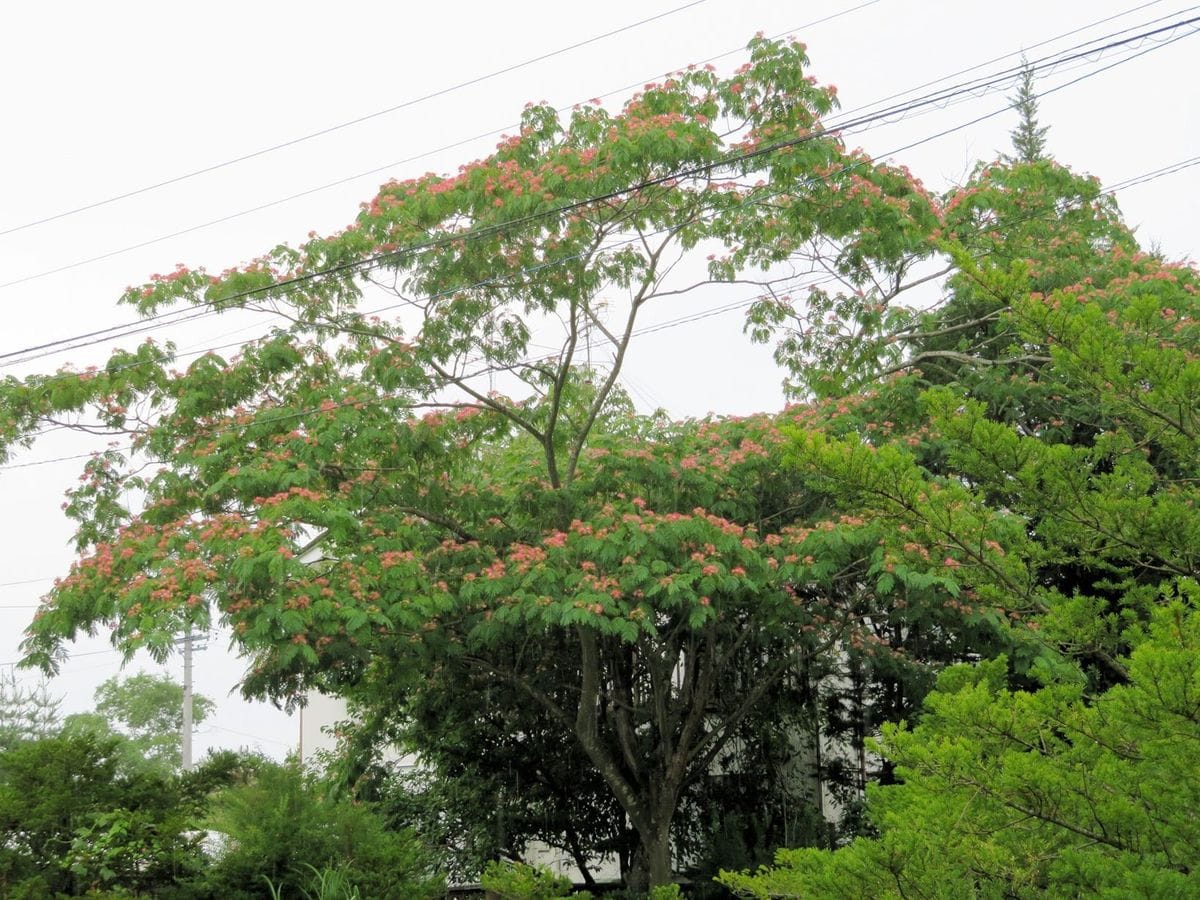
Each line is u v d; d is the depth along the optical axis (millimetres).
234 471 12164
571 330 13477
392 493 13141
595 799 17156
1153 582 9922
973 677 8234
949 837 6184
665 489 13234
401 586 12055
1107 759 6266
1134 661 5453
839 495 8062
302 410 12859
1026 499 7828
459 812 17047
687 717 15977
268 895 10945
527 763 16938
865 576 13352
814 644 15273
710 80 13453
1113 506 7477
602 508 12797
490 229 12266
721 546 12156
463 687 15961
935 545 8125
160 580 11250
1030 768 6027
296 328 13484
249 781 12508
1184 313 13414
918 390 14047
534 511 13523
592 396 16766
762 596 13148
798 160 12602
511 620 11930
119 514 13359
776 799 17000
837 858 6168
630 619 11859
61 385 13047
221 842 11562
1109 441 8531
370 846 11578
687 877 17172
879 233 13922
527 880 13078
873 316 15266
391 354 13141
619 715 15336
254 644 11141
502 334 13609
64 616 11750
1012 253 15320
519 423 13617
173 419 13180
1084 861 5719
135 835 10789
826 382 15172
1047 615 8070
